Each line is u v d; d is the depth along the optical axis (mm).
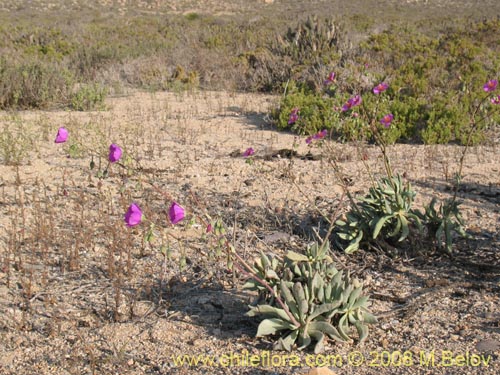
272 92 12977
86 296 4297
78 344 3729
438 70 12336
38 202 5961
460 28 21281
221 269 4629
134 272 4625
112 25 30016
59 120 9922
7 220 5586
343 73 11492
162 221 5484
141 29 26094
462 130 8531
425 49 15047
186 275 4590
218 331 3863
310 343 3686
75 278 4555
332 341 3719
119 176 6895
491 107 9055
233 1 56125
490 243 5070
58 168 7219
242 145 8406
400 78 11172
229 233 5250
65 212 5785
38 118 10125
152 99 12031
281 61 13969
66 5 51062
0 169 7152
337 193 6277
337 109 5898
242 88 13703
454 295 4230
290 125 9367
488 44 17781
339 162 7469
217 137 8906
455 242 5094
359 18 30031
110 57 16047
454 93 10055
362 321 3775
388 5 50438
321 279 3721
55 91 11805
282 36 17250
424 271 4598
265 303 3873
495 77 11883
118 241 5035
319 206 5895
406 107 9109
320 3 53188
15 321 3936
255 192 6355
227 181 6746
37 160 7566
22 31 22000
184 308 4145
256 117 10391
